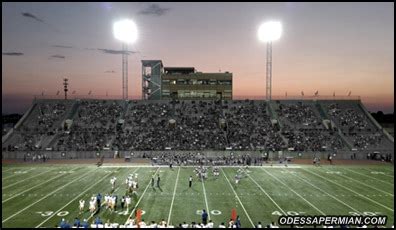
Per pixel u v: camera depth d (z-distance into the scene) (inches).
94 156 2330.2
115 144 2459.4
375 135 2635.3
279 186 1469.0
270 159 2282.2
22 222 976.3
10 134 2591.0
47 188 1414.9
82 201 1093.8
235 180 1593.3
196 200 1227.2
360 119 2866.6
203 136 2581.2
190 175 1721.2
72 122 2775.6
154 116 2886.3
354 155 2356.1
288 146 2454.5
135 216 1033.5
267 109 2999.5
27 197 1264.8
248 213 1075.3
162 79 3432.6
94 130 2669.8
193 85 3422.7
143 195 1298.0
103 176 1690.5
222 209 1117.1
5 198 1248.8
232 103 3090.6
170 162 2054.6
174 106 3043.8
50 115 2881.4
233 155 2279.8
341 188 1434.5
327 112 2957.7
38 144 2470.5
